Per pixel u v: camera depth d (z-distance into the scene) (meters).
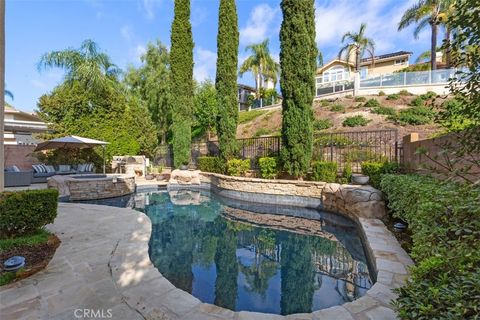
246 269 4.27
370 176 7.35
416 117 13.90
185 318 2.44
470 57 1.99
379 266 3.43
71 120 14.53
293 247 5.25
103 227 5.24
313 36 8.88
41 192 4.19
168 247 5.25
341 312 2.53
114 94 16.09
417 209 2.98
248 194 9.59
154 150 17.97
